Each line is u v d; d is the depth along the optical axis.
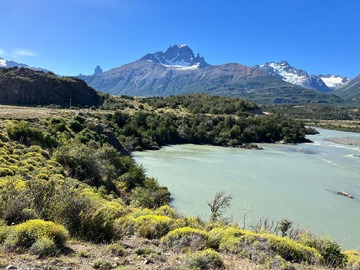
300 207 37.28
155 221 11.91
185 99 165.88
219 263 8.26
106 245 9.27
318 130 169.88
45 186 11.36
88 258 7.94
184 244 9.86
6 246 7.71
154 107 140.38
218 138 104.69
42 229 8.25
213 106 146.75
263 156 77.50
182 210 33.62
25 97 127.00
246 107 152.62
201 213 33.38
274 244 10.04
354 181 51.75
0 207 9.70
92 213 10.38
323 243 11.20
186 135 104.12
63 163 33.97
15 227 8.36
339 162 70.06
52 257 7.57
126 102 148.50
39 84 132.50
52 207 10.44
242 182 48.47
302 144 110.62
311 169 61.16
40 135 40.38
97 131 67.56
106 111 112.75
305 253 10.10
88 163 35.88
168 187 43.94
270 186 46.62
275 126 122.06
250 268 8.32
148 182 40.84
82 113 82.44
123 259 8.12
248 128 116.81
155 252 8.95
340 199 41.38
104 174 37.03
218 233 10.49
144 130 96.62
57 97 134.12
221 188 44.47
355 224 32.28
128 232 11.19
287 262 9.09
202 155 76.44
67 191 11.30
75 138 51.97
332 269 9.55
